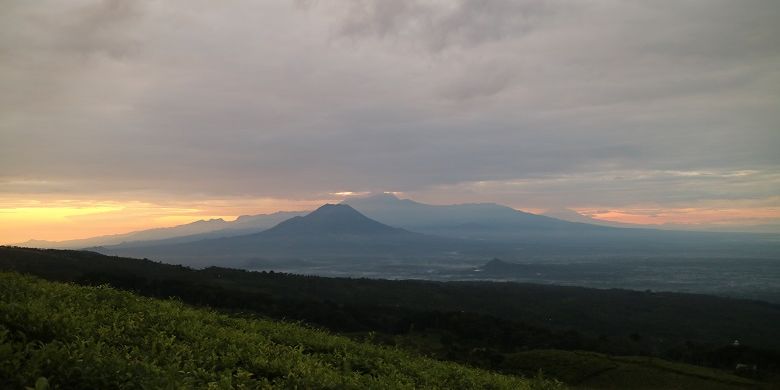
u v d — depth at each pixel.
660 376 36.50
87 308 11.80
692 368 39.28
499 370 34.91
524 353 42.62
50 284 13.72
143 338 10.31
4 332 7.45
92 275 45.16
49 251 62.94
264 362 10.20
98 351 7.91
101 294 14.30
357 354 14.31
